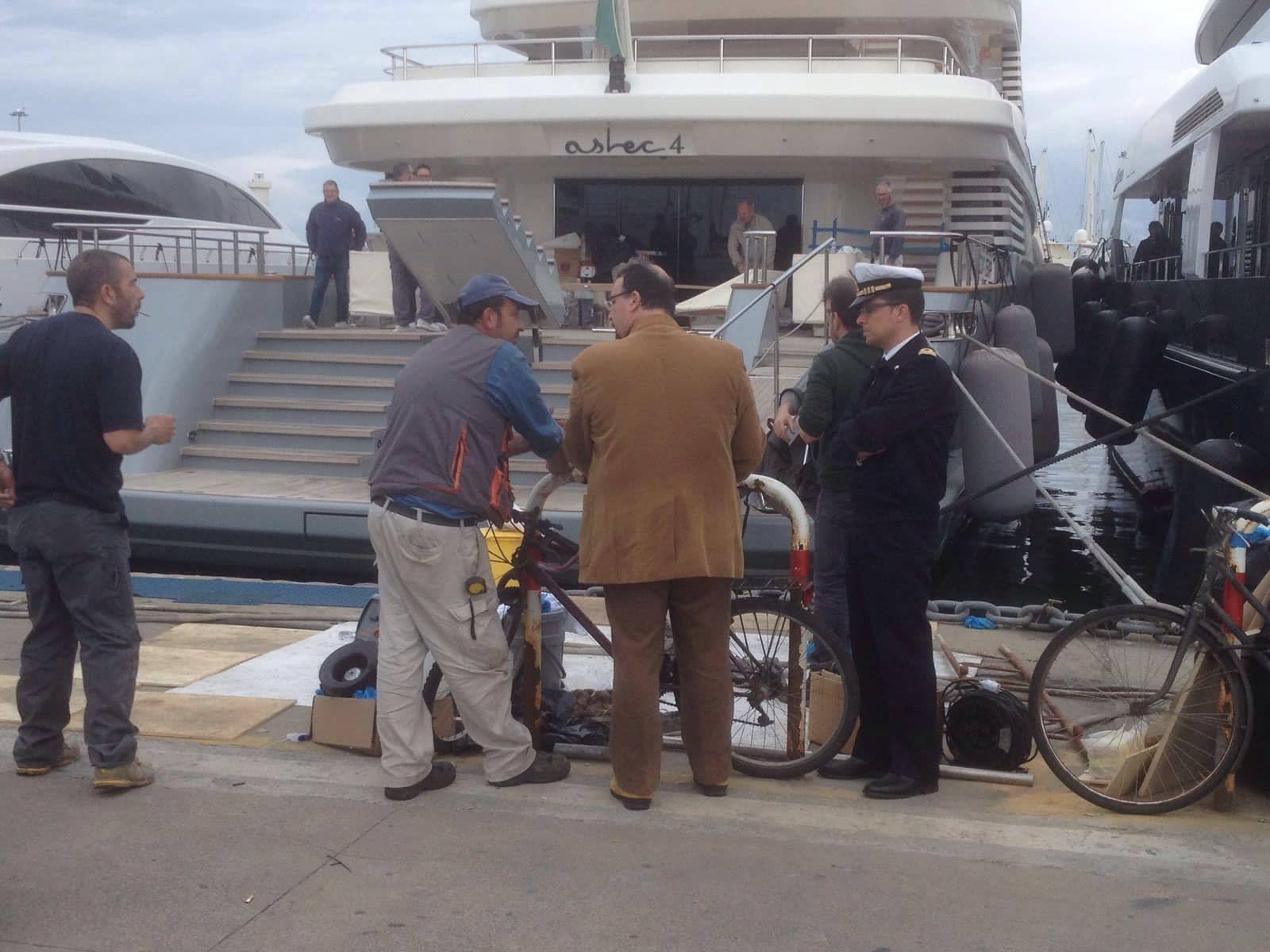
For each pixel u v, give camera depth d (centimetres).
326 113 1308
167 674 604
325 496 936
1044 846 417
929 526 454
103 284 451
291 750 503
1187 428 1527
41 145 1397
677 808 449
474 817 438
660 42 1499
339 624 708
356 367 1113
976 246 1150
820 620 481
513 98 1255
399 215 1084
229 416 1095
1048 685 488
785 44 1484
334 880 388
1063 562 1278
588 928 359
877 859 406
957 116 1211
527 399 452
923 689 459
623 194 1397
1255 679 455
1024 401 1035
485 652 455
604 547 435
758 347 963
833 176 1353
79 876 389
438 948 348
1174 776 450
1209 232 1448
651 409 433
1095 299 2375
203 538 934
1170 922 364
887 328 457
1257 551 480
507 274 1155
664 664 499
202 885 384
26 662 467
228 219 1620
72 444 439
